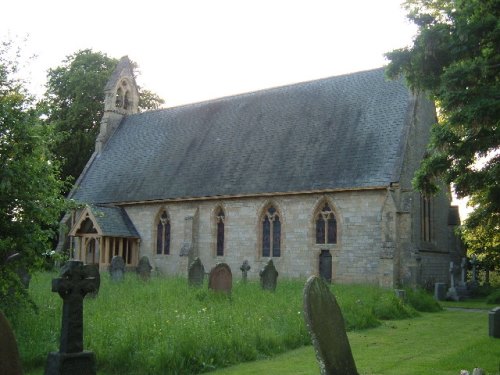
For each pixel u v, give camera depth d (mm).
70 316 9375
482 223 18703
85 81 51719
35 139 12406
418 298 23422
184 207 37219
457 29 14203
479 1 14320
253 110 40062
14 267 12492
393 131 30844
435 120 33375
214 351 11305
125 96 50969
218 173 36625
